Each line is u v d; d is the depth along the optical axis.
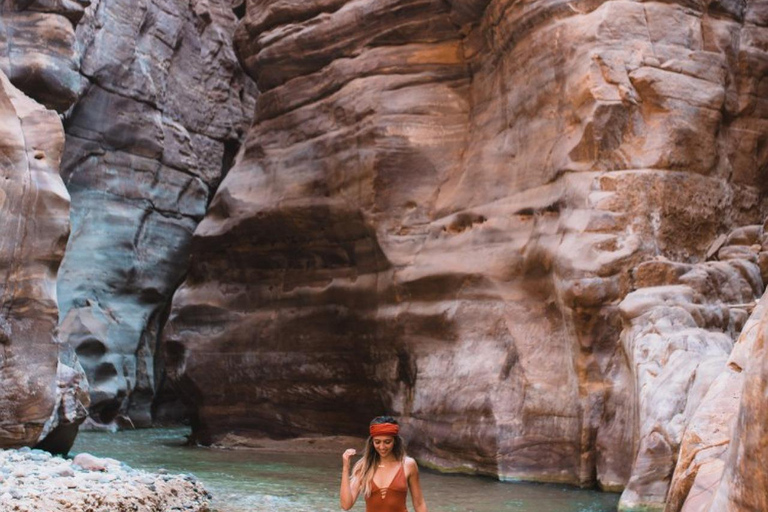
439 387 11.35
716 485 5.06
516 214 11.37
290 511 7.75
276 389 14.88
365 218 13.35
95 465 8.73
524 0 11.46
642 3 10.69
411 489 5.10
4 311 10.05
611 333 9.54
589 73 10.38
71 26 14.24
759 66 11.17
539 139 11.25
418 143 13.20
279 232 15.08
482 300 11.34
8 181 10.19
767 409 3.42
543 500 8.47
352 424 14.09
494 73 12.52
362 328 13.55
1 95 10.44
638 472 7.56
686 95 10.46
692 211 10.32
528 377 10.22
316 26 14.87
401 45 13.80
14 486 7.08
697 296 9.20
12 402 9.98
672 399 7.68
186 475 8.87
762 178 11.22
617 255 9.64
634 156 10.24
